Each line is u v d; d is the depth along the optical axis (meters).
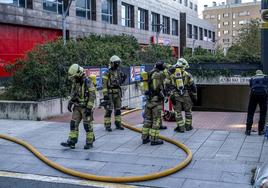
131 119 12.65
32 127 11.48
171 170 6.88
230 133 10.09
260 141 9.13
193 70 20.75
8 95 14.08
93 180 6.77
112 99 10.71
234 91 29.23
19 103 12.87
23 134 10.48
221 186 6.24
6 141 9.74
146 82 9.02
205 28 76.25
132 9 42.28
